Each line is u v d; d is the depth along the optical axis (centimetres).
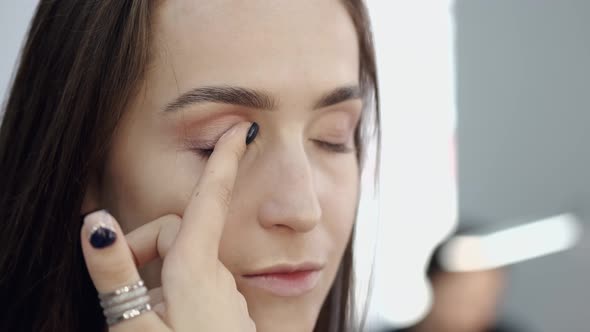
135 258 44
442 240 118
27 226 49
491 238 126
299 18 46
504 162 136
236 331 42
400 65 119
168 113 45
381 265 116
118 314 40
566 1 136
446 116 127
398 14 118
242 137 44
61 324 49
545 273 135
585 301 134
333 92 46
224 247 45
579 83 137
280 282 46
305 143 47
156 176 46
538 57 137
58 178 48
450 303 111
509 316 124
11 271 50
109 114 46
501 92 134
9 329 50
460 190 132
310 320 47
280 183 45
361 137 57
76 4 49
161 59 45
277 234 45
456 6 129
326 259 48
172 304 41
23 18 82
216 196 43
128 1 47
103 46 47
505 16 135
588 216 137
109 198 48
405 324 111
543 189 137
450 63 128
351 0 50
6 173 51
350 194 50
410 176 122
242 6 45
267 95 45
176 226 44
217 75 44
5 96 54
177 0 46
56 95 49
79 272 49
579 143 137
